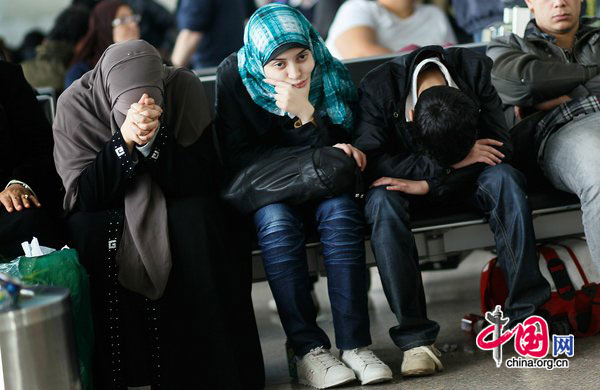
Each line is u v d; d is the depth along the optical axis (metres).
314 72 12.68
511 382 11.02
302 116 12.43
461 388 10.97
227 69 12.70
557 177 12.80
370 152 12.55
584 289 12.45
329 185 11.62
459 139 11.95
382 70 12.86
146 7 24.34
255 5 23.36
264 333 15.34
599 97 13.51
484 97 12.78
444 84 12.64
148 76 11.71
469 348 12.56
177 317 11.20
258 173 11.88
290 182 11.70
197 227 11.25
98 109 11.92
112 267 11.23
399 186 12.12
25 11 26.81
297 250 11.68
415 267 11.73
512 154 12.76
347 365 11.65
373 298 17.20
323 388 11.45
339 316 11.63
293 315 11.65
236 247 12.07
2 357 9.17
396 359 12.53
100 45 21.00
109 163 11.32
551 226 13.20
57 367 9.46
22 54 26.80
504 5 17.59
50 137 13.15
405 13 19.75
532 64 13.62
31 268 10.48
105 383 11.17
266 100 12.52
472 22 20.11
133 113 11.11
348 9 19.73
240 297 11.51
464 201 12.63
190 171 11.80
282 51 12.05
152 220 11.26
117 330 11.19
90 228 11.34
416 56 12.73
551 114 13.23
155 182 11.59
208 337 11.14
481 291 13.03
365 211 11.87
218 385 11.11
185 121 12.23
